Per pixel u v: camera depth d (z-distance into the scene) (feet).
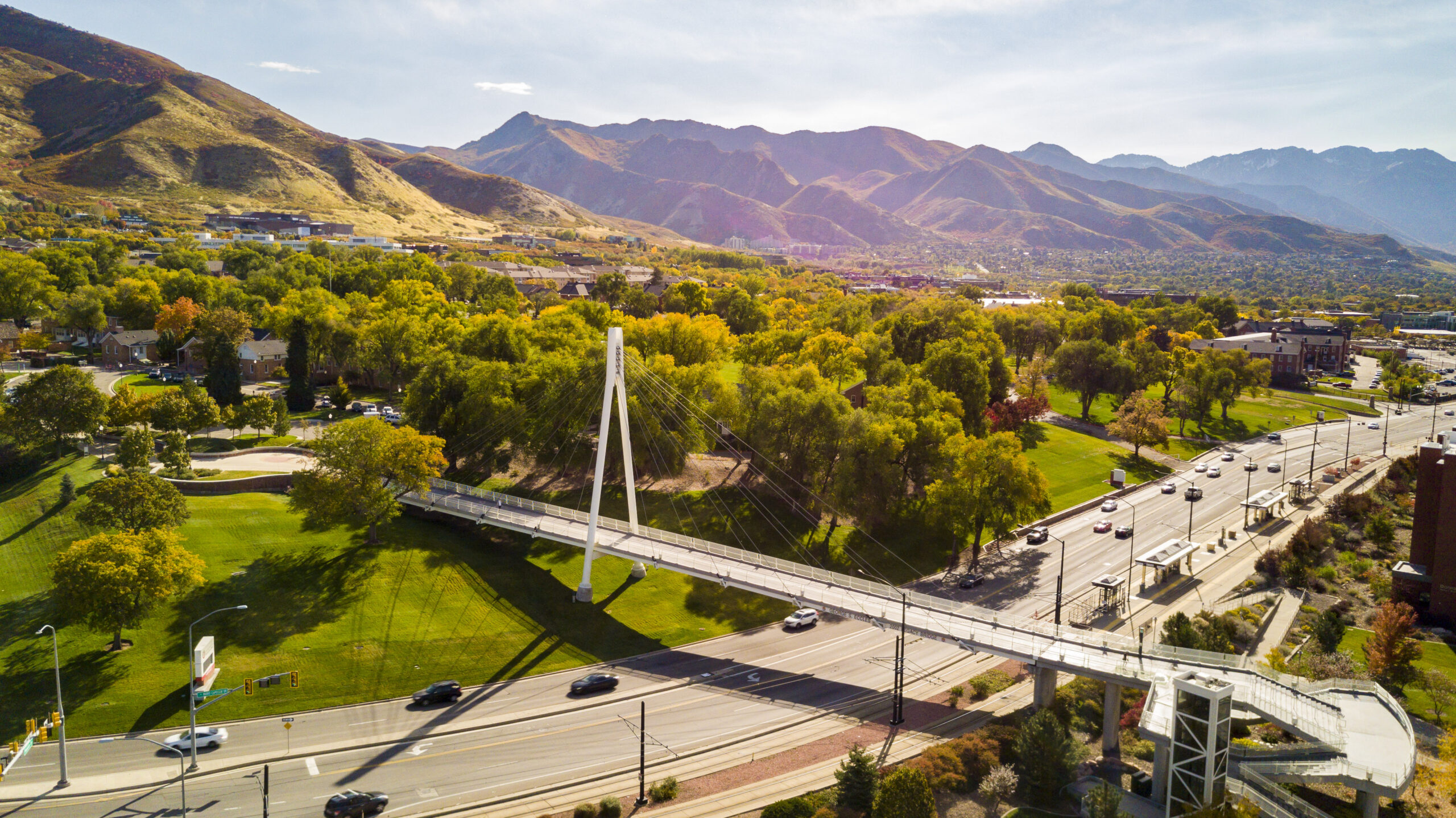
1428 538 307.99
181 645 253.03
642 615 301.84
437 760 216.33
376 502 313.53
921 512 390.01
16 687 230.27
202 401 406.00
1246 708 207.00
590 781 208.44
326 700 241.14
